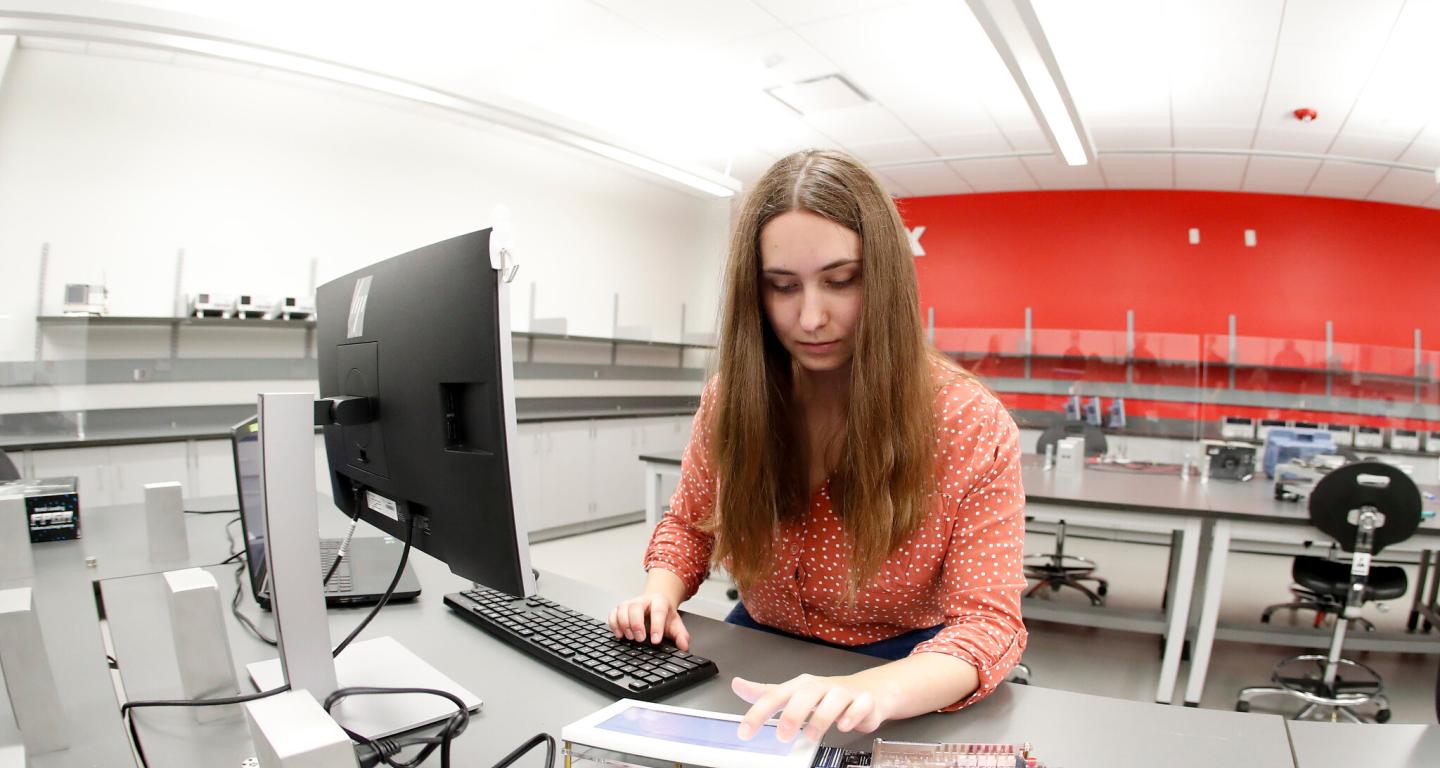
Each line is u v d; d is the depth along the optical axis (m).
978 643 0.69
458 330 0.61
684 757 0.53
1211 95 3.57
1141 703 0.71
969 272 5.78
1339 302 5.09
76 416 3.11
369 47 3.36
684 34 3.21
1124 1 2.76
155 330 3.31
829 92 3.81
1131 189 5.38
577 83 3.79
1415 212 5.07
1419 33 2.86
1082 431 4.21
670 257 6.04
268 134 3.65
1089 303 5.48
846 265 0.74
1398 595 2.35
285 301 3.54
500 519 0.61
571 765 0.57
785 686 0.56
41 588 1.07
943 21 3.02
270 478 0.61
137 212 3.25
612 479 4.80
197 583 0.69
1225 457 3.22
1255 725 0.66
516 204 4.81
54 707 0.61
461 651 0.83
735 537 0.89
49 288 3.03
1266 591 3.89
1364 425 4.92
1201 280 5.26
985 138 4.45
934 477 0.80
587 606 1.00
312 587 0.64
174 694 0.71
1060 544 3.76
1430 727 0.66
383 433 0.74
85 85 3.11
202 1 2.91
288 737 0.43
